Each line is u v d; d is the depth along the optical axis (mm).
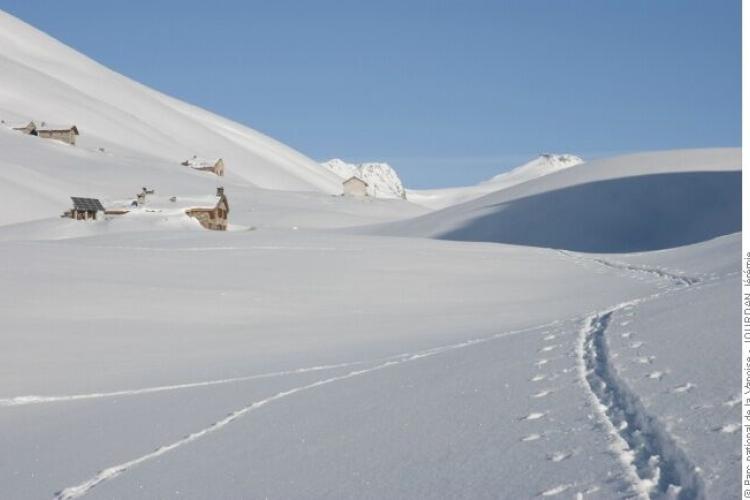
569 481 5617
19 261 26125
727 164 61562
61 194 88500
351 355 14070
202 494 6992
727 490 4875
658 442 5965
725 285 14125
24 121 134500
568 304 20578
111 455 8766
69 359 15508
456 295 23875
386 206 111250
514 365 9727
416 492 6082
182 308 20984
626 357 9000
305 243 36281
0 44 181000
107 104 165625
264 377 12445
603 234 52688
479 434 7137
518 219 56625
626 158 67750
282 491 6691
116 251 30234
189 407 10711
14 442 10000
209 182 118125
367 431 7949
